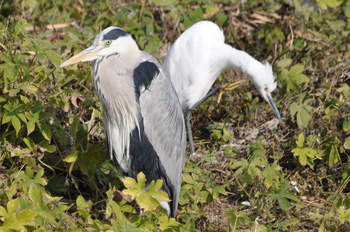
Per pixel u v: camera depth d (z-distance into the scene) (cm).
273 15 1271
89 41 979
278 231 802
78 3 1246
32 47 848
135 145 755
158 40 1182
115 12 1234
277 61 1211
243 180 841
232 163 921
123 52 725
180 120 812
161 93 758
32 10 1264
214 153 934
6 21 901
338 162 943
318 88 1106
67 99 836
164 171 788
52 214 665
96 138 905
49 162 833
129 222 668
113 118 757
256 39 1268
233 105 1089
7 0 1209
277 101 1103
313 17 1286
